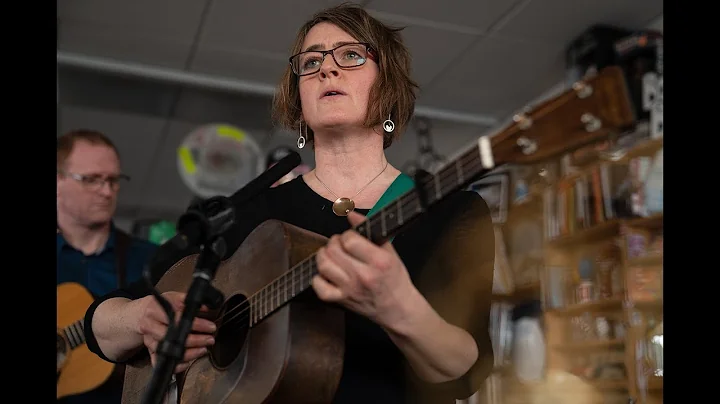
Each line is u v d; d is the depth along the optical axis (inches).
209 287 38.9
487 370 41.9
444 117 187.5
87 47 159.3
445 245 43.9
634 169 125.6
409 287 35.9
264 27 149.3
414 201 34.7
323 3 138.7
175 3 140.9
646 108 132.7
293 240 42.6
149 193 258.8
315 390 40.0
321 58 50.9
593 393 130.6
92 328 51.7
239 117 194.9
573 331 138.1
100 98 183.9
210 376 43.5
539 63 161.5
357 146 49.8
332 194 49.1
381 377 41.8
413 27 147.3
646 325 121.9
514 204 150.9
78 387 88.0
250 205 50.3
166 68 168.7
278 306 40.0
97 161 99.4
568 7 139.6
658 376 117.3
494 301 152.6
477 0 137.3
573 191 137.6
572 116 31.9
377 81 49.9
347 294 35.4
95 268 98.3
